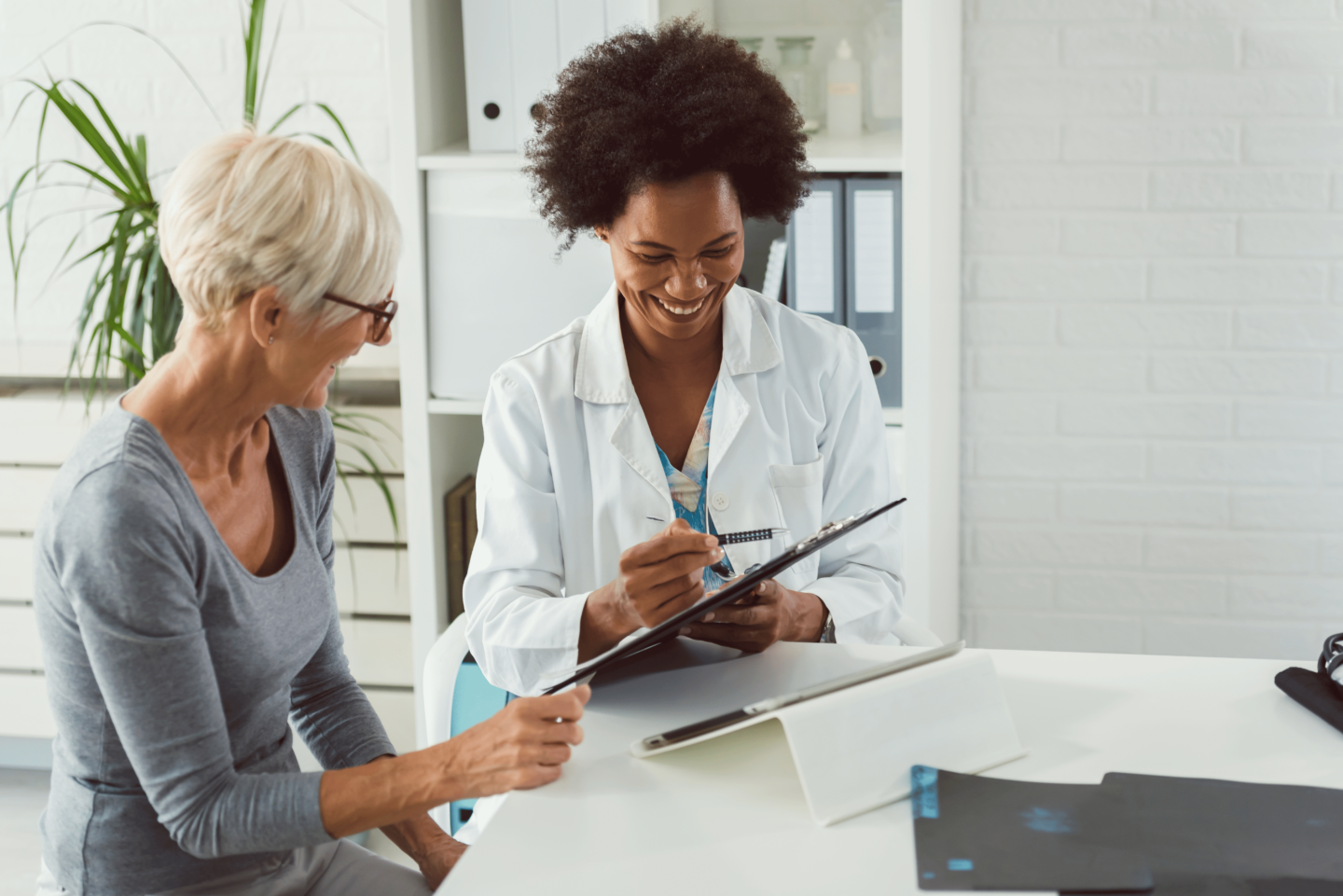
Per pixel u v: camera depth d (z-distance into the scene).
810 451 1.60
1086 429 2.45
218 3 2.53
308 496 1.34
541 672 1.35
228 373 1.14
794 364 1.61
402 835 1.38
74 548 1.05
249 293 1.10
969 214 2.40
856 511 1.64
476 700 1.73
